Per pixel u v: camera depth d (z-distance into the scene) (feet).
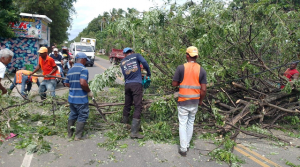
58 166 10.85
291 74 18.60
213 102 16.43
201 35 16.90
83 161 11.43
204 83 12.28
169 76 18.19
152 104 15.14
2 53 13.91
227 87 18.44
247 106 16.46
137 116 14.24
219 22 16.96
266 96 17.87
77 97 13.57
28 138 13.50
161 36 18.80
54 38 98.32
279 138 14.87
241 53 17.42
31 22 53.67
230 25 15.33
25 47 54.29
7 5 44.98
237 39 16.61
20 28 52.85
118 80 33.88
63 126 15.48
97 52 135.54
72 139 13.87
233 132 15.46
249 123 17.89
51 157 11.66
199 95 12.47
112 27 18.76
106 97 20.02
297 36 17.54
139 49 17.88
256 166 11.66
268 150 13.61
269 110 17.98
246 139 15.19
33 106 17.28
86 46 75.20
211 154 12.57
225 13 16.78
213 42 15.81
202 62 16.69
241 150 13.43
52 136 14.23
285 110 16.58
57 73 20.24
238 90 18.52
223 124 14.94
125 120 15.33
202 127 16.26
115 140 13.84
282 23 17.06
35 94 17.10
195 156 12.50
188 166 11.41
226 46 17.44
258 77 17.26
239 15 18.43
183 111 12.46
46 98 16.60
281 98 18.37
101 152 12.46
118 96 19.51
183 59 17.33
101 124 16.30
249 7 18.34
